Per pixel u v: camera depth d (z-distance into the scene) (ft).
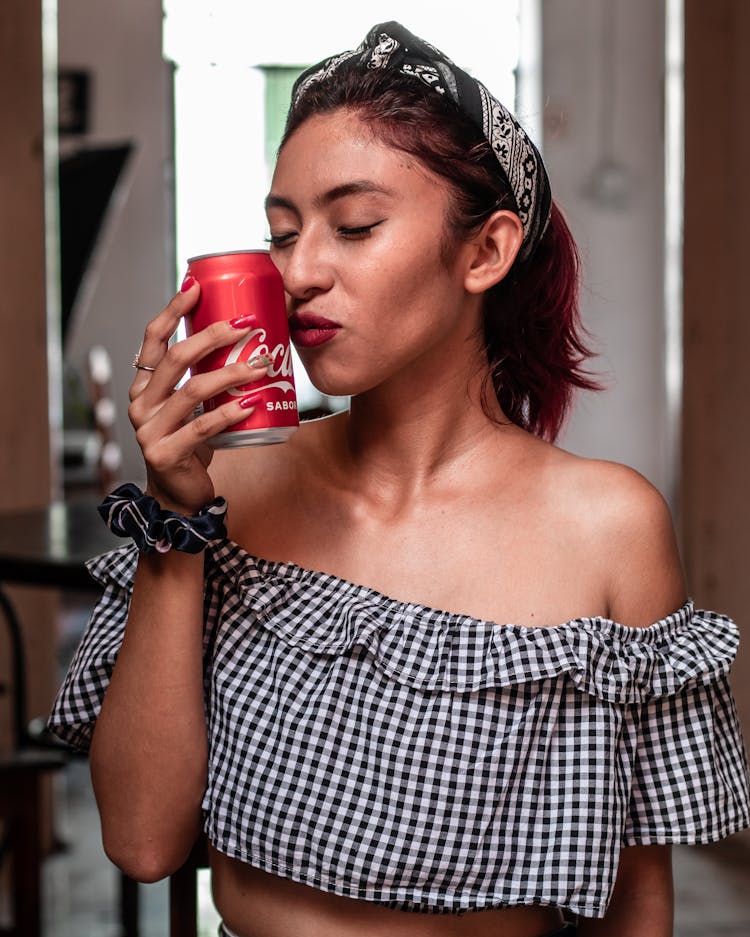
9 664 10.94
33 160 11.01
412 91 2.89
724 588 11.41
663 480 26.48
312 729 2.99
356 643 2.98
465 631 3.00
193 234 28.32
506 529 3.17
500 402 3.53
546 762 3.01
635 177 26.13
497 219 3.03
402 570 3.16
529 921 3.16
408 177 2.87
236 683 3.10
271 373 2.79
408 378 3.14
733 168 11.21
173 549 2.95
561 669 2.94
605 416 26.43
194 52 27.35
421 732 2.95
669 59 11.66
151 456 2.80
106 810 3.18
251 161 27.76
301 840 2.97
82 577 7.41
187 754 3.12
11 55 10.78
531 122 3.77
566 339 3.51
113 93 27.81
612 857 3.01
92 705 3.34
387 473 3.23
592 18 25.70
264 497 3.30
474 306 3.21
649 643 3.12
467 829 2.95
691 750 3.16
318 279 2.87
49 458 11.32
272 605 3.10
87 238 26.81
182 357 2.73
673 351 11.74
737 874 10.76
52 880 10.50
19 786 7.06
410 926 3.03
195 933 3.86
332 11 26.25
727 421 11.35
